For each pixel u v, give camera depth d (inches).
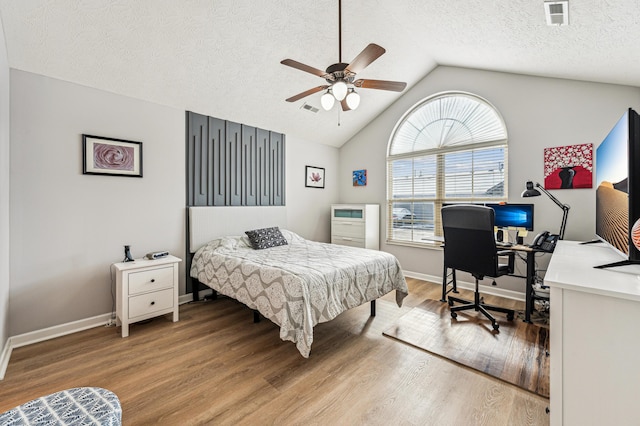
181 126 129.3
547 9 68.2
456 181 155.3
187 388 68.9
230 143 147.9
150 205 119.7
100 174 106.0
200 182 136.2
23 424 36.2
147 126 118.6
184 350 87.0
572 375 40.9
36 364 79.2
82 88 102.0
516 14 81.6
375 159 189.3
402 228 179.0
